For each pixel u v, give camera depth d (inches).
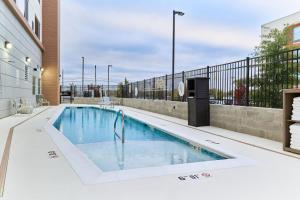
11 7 404.2
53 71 828.0
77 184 111.9
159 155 215.8
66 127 385.1
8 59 405.4
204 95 310.2
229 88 290.4
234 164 144.9
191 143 224.4
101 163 192.4
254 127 242.2
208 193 103.2
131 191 104.6
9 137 223.8
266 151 178.5
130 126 402.6
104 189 106.4
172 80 470.3
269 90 244.8
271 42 369.7
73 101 1022.4
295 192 105.0
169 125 322.7
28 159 151.6
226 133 257.6
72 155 159.8
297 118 172.1
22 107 442.6
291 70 230.5
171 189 107.2
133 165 187.0
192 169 135.0
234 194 102.5
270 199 98.1
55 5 829.8
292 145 174.9
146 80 625.9
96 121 460.1
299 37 595.5
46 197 97.9
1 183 111.8
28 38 573.3
